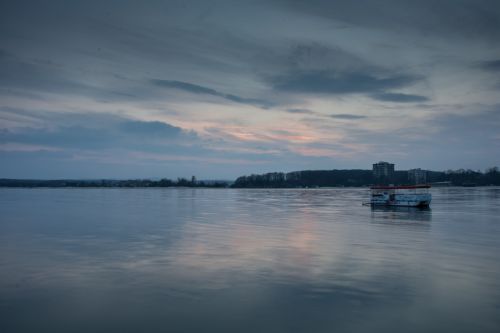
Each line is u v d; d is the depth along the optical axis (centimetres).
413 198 9600
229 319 1948
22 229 5247
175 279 2622
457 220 6291
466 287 2434
